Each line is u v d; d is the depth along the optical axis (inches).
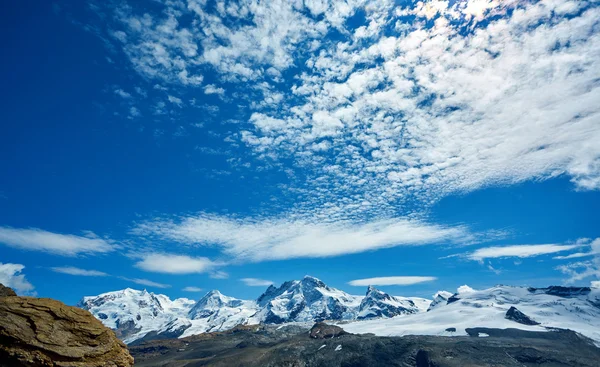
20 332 1133.7
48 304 1295.5
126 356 1349.7
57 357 1141.7
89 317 1357.0
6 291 1374.3
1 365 1054.4
